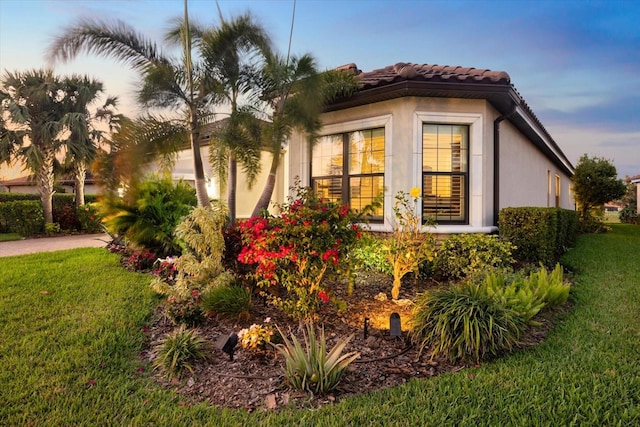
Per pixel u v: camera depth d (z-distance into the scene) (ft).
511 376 10.20
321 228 13.15
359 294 18.12
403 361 11.67
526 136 36.01
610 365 10.68
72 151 50.70
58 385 10.19
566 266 23.18
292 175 29.55
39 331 13.62
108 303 16.60
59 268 23.40
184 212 25.04
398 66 25.98
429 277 20.72
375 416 8.60
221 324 14.66
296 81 23.84
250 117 23.45
